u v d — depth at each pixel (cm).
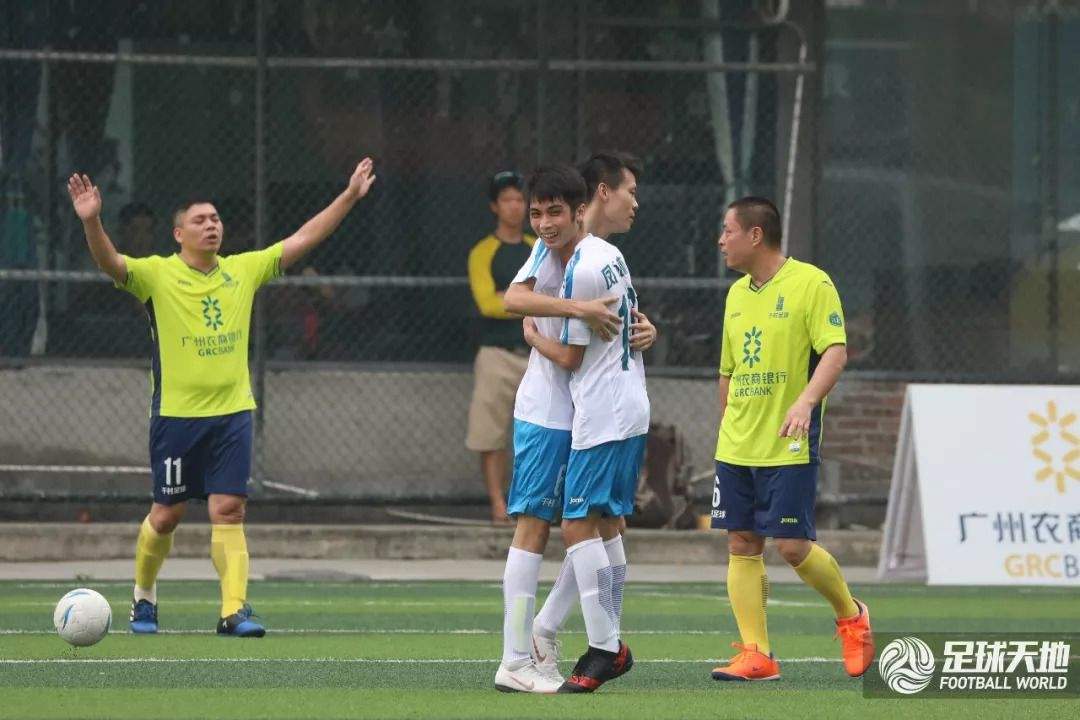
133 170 5944
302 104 5991
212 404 3753
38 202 5900
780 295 3092
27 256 5894
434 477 6025
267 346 5975
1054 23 6231
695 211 6116
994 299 6222
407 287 6012
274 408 5966
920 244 6222
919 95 6216
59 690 2892
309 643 3666
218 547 3769
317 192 5997
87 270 5931
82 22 5941
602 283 2805
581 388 2817
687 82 6109
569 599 2945
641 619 4316
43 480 5878
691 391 6078
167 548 3806
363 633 3900
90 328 5925
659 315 6097
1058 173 6234
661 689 2975
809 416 2984
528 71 6012
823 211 6188
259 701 2766
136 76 5938
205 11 5969
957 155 6234
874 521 6088
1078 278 6225
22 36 5922
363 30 6003
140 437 5922
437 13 6038
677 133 6109
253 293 3850
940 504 5119
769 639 3906
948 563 5084
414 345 6025
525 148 6059
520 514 2867
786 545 3073
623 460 2831
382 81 6019
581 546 2836
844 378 6125
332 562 5612
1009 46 6241
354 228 6031
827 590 3091
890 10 6203
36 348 5897
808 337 3080
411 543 5681
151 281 3753
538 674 2886
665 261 6112
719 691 2955
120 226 5928
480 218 6062
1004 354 6225
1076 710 2747
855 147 6203
